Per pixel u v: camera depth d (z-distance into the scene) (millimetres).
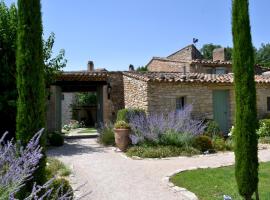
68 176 9047
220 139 13859
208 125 15180
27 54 5566
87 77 18719
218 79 17094
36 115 5461
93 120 30438
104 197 7238
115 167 10234
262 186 7492
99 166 10438
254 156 5953
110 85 19859
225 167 9656
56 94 18516
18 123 5434
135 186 8039
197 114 16438
